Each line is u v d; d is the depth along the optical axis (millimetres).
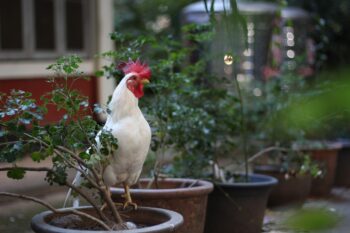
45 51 9711
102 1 10539
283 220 1479
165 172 5398
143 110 4918
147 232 2992
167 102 4941
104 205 3590
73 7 10172
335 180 8672
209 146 5512
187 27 5422
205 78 5957
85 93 10281
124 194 3885
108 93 10617
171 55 5184
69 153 3172
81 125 3328
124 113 3395
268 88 7754
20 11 9250
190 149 5410
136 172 3557
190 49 5562
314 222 1274
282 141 7133
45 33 9688
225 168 6402
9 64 9039
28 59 9383
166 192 4090
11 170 3096
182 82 5086
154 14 17234
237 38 2631
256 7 12414
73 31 10203
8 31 9070
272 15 12211
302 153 6961
